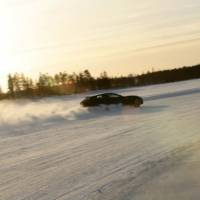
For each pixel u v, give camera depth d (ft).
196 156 34.22
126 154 38.24
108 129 61.16
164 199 22.88
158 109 89.56
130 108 100.01
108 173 30.78
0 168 37.01
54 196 25.72
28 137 60.75
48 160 38.65
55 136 58.49
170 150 38.32
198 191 23.76
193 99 106.83
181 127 55.11
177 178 27.27
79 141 50.37
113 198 23.97
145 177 28.40
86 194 25.43
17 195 26.96
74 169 33.37
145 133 52.49
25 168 35.78
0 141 58.80
